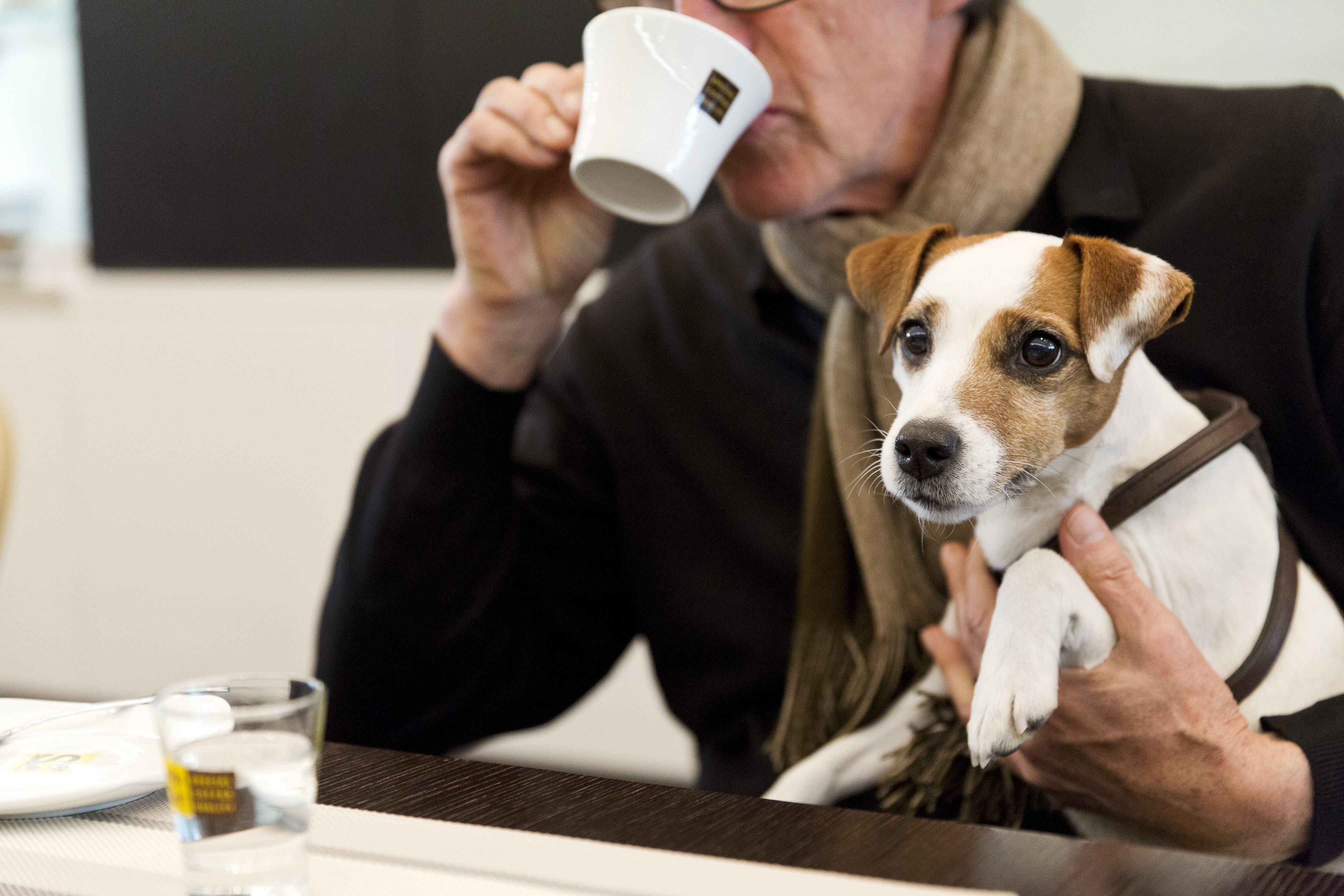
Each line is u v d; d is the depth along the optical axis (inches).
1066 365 31.8
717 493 48.8
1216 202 39.4
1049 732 32.9
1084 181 40.6
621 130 31.9
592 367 52.1
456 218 41.6
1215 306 38.4
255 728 20.4
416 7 97.0
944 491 30.7
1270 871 21.5
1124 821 34.3
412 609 45.4
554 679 52.1
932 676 38.8
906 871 21.5
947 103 41.6
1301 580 35.9
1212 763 31.5
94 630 110.0
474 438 44.8
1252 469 35.1
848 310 42.2
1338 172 39.2
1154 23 82.5
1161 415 33.9
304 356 99.5
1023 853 22.3
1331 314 38.1
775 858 22.1
